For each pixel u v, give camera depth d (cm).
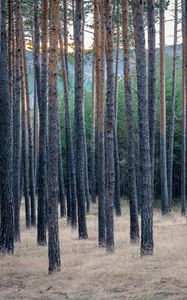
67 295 1176
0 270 1505
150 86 2369
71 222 2588
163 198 3189
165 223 2636
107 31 1677
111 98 1675
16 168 2336
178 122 4534
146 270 1312
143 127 1569
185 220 2802
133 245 1847
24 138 2953
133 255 1581
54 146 1437
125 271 1314
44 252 1869
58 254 1439
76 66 2155
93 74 3847
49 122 1439
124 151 4941
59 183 3475
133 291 1134
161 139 3181
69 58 3431
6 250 1811
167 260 1416
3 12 1812
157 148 4725
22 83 2898
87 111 5356
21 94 2919
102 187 2005
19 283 1352
